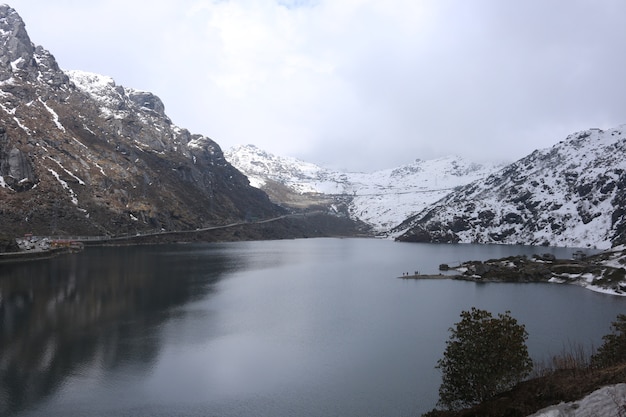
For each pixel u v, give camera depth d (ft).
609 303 331.16
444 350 218.18
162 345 222.89
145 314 282.56
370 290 392.27
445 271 522.88
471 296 362.74
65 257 546.26
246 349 219.41
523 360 134.00
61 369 190.29
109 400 163.43
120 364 196.95
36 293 331.16
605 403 99.71
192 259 588.50
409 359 205.77
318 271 524.93
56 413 153.89
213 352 214.07
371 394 169.07
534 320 272.72
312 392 170.60
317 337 239.50
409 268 560.61
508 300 344.90
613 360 139.13
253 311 299.79
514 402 120.88
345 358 207.21
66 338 230.27
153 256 596.70
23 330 241.76
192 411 155.84
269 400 164.45
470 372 131.54
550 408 106.63
